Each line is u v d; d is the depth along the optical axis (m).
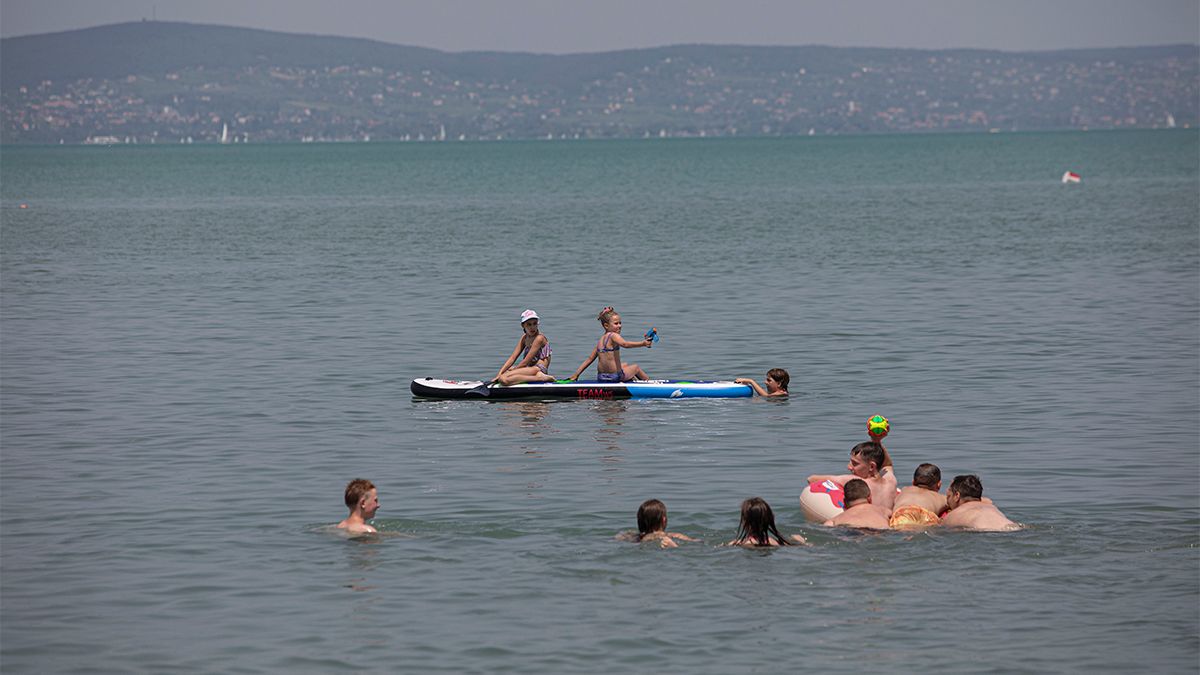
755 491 30.92
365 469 33.38
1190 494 30.03
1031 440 35.97
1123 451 34.41
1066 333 55.41
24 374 47.75
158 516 28.81
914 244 100.00
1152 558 25.23
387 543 26.62
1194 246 93.44
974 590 23.50
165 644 21.34
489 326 59.56
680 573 24.53
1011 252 92.00
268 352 52.72
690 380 44.94
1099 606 22.69
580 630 21.77
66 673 20.25
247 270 85.62
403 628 21.94
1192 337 53.78
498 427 38.88
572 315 62.91
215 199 190.62
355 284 76.62
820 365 48.88
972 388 43.78
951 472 32.56
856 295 68.81
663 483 31.75
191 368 49.03
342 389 45.06
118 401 42.66
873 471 29.12
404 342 55.19
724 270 82.31
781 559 25.30
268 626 22.09
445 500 30.09
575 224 127.94
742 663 20.39
